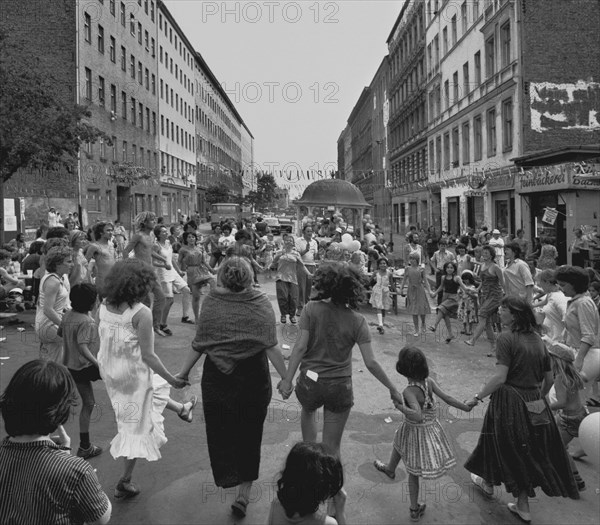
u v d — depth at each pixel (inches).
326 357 164.7
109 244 348.8
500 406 163.3
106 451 200.7
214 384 162.6
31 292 478.9
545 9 953.5
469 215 1235.9
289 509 93.5
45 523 87.5
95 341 191.6
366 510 162.9
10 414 89.5
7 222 944.3
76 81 1235.9
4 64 863.1
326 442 167.0
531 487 157.5
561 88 954.7
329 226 681.6
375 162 2470.5
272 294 610.5
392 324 461.7
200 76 2637.8
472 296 414.3
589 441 134.6
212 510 162.4
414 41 1758.1
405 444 161.9
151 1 1849.2
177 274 409.1
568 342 209.8
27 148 828.0
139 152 1686.8
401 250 1098.7
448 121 1379.2
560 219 826.8
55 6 1235.2
